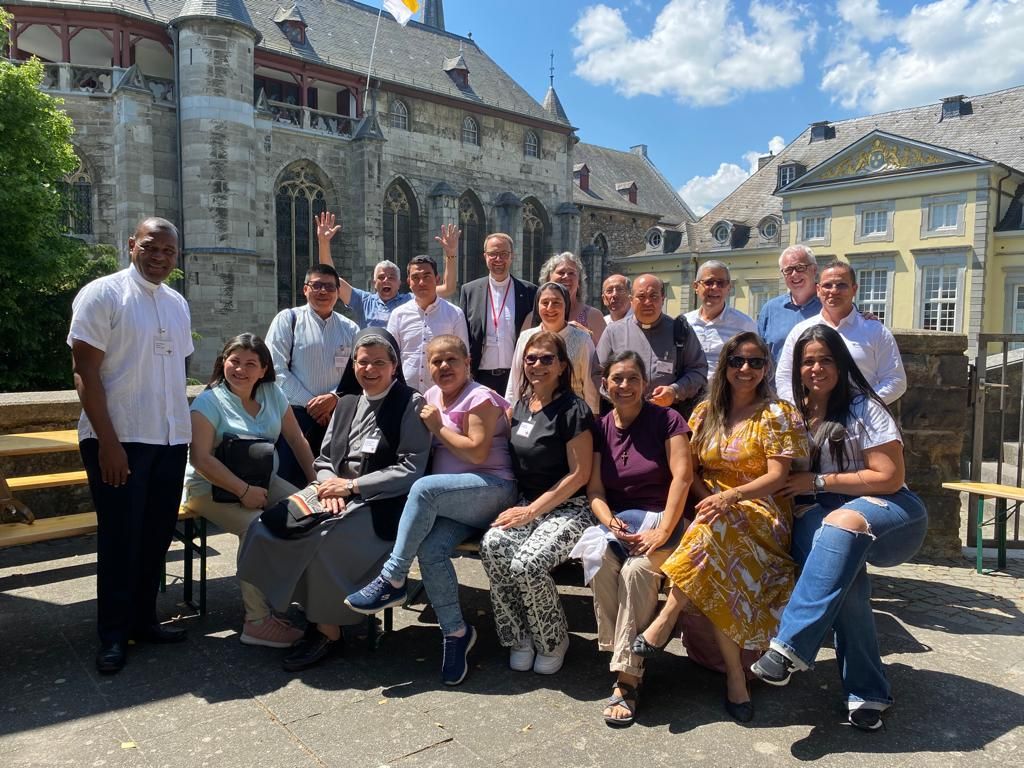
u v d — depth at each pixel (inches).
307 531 141.9
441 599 136.9
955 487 201.9
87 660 143.1
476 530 148.3
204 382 1080.8
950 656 144.4
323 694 130.0
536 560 134.6
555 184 1692.9
